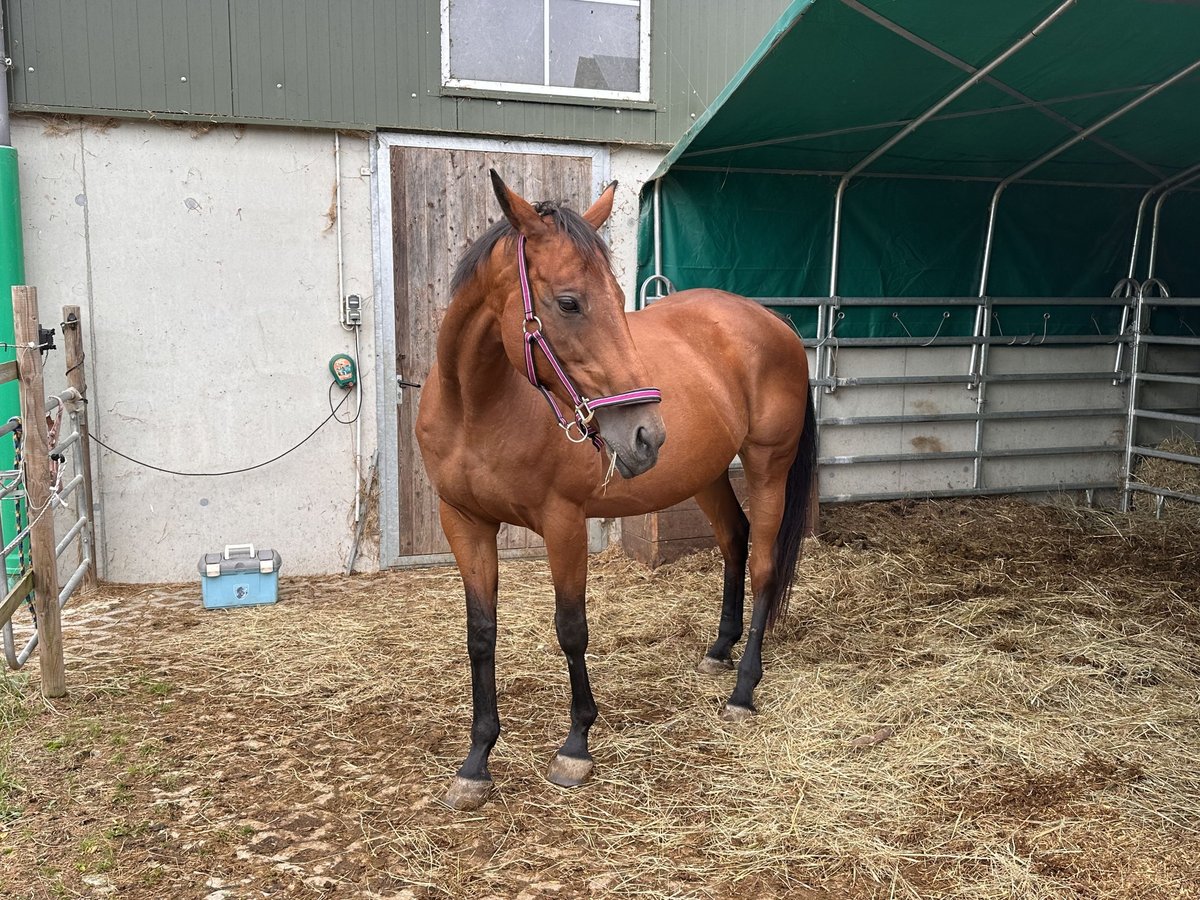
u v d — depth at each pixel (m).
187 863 2.19
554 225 1.97
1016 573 4.60
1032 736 2.82
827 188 5.21
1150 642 3.66
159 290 4.45
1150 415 5.80
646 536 4.79
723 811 2.42
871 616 3.99
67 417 4.27
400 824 2.36
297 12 4.42
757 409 3.07
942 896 2.07
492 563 2.51
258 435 4.65
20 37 4.10
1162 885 2.09
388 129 4.62
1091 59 3.78
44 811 2.41
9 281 4.10
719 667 3.38
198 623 3.99
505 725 2.93
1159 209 5.82
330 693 3.23
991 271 5.63
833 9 3.38
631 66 4.98
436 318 4.84
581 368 1.94
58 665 3.12
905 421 5.52
